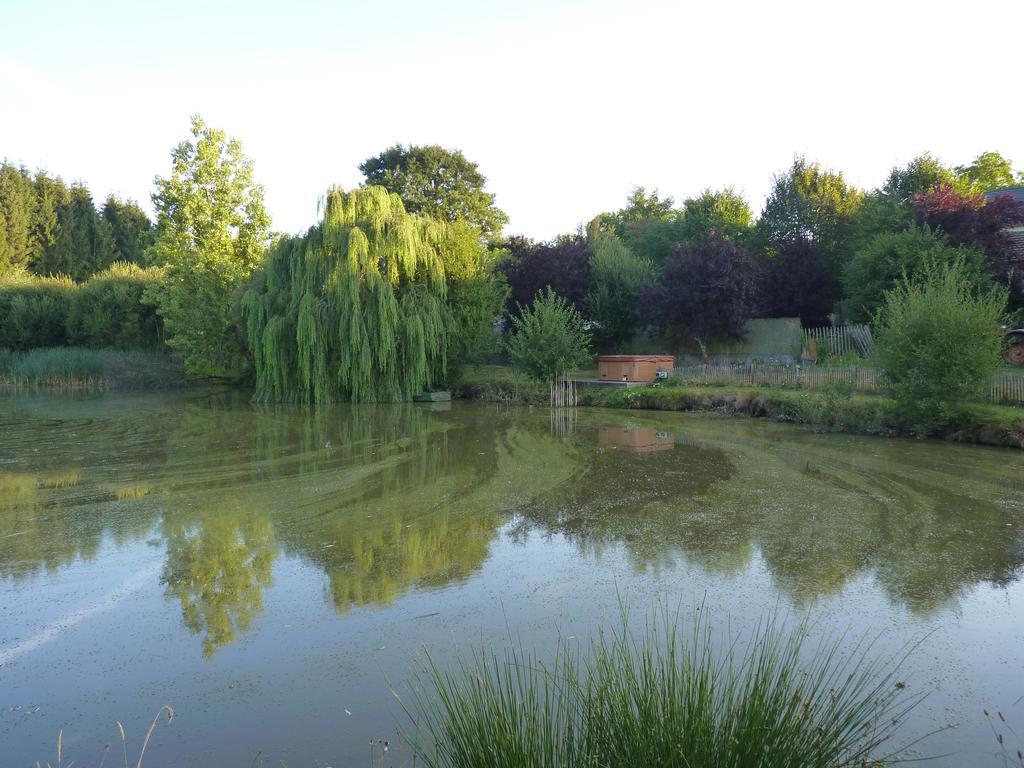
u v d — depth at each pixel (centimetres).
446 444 1675
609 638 595
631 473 1294
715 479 1233
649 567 782
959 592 703
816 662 548
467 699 471
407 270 2881
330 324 2784
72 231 6131
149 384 3662
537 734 318
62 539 904
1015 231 2889
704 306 2956
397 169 5316
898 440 1648
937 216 2666
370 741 451
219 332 3547
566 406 2623
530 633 612
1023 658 563
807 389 2284
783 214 3688
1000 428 1544
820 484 1183
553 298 2791
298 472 1333
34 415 2362
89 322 4138
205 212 3588
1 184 5675
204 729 473
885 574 754
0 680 547
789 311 3253
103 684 538
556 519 985
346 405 2722
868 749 354
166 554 842
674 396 2409
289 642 604
